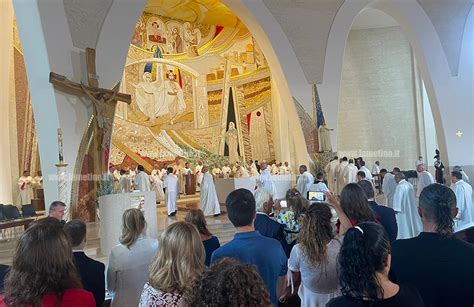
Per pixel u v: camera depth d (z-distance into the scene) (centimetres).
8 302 163
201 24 1911
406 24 1490
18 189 1267
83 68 846
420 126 1903
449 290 197
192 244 194
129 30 946
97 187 845
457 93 1515
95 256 635
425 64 1499
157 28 1786
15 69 1280
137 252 293
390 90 1944
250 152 1941
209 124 1878
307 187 1130
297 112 1355
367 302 163
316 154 1355
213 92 1903
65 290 167
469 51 1527
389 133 1941
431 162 1886
